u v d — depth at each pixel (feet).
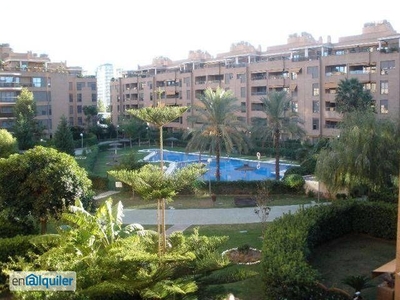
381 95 167.32
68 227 52.60
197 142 116.16
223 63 257.14
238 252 58.65
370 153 78.33
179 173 39.47
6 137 126.00
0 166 56.80
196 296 36.24
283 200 96.22
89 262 38.60
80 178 58.75
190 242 42.06
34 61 274.16
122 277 36.55
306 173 116.98
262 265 43.42
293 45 234.58
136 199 99.35
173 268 37.40
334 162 80.53
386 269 46.21
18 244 48.91
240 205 90.02
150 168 40.93
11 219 57.26
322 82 185.98
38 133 195.72
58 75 242.78
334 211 65.36
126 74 324.80
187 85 249.14
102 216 45.80
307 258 52.54
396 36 179.63
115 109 309.01
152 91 274.36
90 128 252.01
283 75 204.13
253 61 245.24
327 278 51.65
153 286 34.94
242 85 218.79
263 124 132.57
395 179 82.94
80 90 272.51
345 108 148.66
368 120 79.77
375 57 168.86
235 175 150.20
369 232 67.05
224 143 117.19
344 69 181.16
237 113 220.02
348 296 40.22
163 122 39.88
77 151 196.34
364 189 82.38
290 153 172.04
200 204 93.25
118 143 233.35
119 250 37.50
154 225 76.18
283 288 40.16
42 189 56.03
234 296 42.68
